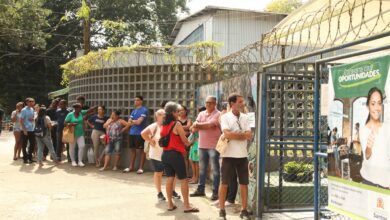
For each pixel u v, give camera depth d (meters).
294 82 6.74
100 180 9.70
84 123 12.05
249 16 22.05
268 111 6.57
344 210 4.05
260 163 6.31
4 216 6.52
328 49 4.27
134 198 7.84
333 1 6.28
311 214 6.62
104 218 6.45
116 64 12.03
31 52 38.94
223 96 8.45
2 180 9.55
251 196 6.75
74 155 11.77
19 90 39.44
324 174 6.06
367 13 6.37
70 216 6.56
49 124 11.87
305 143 6.68
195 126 7.70
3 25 31.95
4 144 18.44
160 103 11.27
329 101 4.35
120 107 11.96
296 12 7.42
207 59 11.07
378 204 3.56
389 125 3.40
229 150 6.16
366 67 3.72
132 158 10.98
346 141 4.02
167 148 6.77
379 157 3.54
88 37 18.23
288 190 6.83
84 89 13.35
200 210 6.93
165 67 11.23
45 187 8.84
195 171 9.41
